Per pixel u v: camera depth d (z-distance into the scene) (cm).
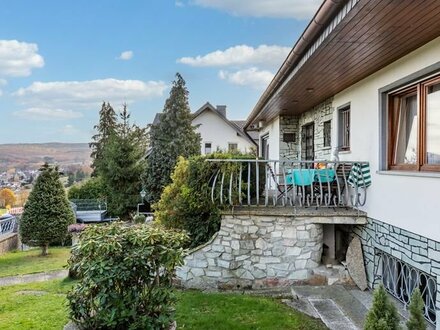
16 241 1322
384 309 342
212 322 469
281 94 814
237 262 621
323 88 743
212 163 656
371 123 611
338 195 661
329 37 428
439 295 416
